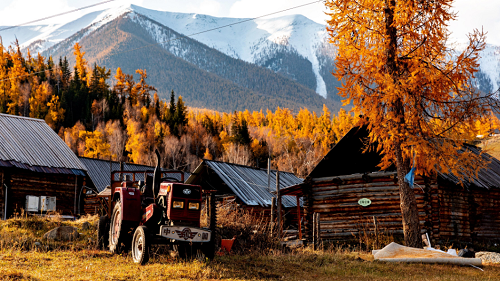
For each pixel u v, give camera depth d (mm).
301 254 13680
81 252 10914
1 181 22875
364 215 19922
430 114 14953
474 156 14617
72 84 125438
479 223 22203
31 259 9469
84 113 116438
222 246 13562
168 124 115625
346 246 19188
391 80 14117
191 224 10188
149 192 11305
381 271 11414
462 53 14180
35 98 111125
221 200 27047
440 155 14336
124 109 126625
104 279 8047
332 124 162000
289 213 29938
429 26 14688
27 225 14258
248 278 9227
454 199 20828
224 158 93250
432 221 18719
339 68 14883
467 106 14203
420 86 14359
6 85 114438
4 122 26859
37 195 24250
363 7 15148
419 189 19109
